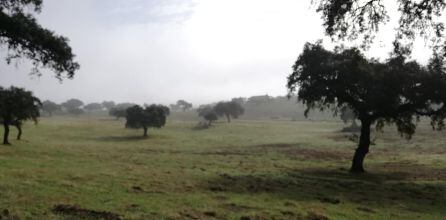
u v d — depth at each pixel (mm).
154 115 115250
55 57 22031
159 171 33656
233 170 39625
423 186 34688
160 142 96250
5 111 65000
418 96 40031
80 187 22391
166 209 17969
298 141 98312
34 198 18172
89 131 127500
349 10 13211
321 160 60062
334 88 42188
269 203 21797
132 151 65812
